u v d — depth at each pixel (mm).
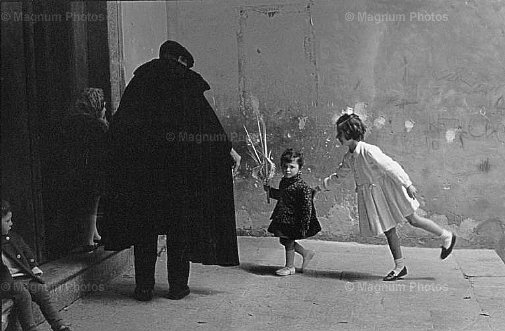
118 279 5863
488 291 5383
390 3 6844
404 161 6926
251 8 7121
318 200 7133
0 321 4129
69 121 5840
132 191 5309
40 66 5840
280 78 7133
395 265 5840
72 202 5844
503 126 6734
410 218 5816
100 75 6227
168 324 4699
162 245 6812
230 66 7223
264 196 7234
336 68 7000
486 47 6715
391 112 6922
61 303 5066
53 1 5906
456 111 6805
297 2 7023
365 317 4766
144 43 6875
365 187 5770
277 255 6629
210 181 5430
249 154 7215
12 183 5684
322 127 7074
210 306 5082
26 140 5727
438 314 4832
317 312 4926
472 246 6859
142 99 5395
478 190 6820
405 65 6863
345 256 6570
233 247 5531
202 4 7219
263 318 4797
